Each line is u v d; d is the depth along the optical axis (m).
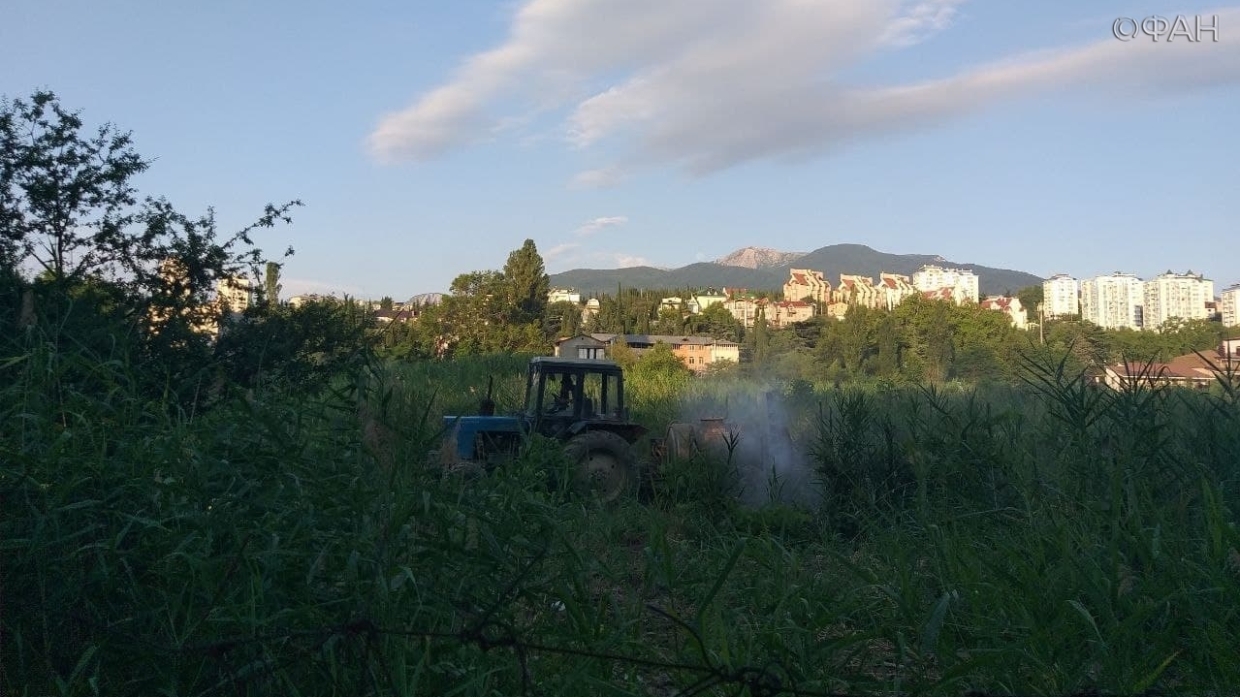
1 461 4.12
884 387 16.55
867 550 6.46
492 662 3.60
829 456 8.08
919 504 6.09
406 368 21.66
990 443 6.68
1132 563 4.59
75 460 4.08
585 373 11.89
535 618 4.07
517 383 19.94
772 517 7.73
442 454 4.31
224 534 3.83
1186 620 3.99
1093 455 5.81
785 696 3.46
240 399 4.13
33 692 3.70
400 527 3.55
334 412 4.52
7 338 5.32
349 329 10.85
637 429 11.51
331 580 3.58
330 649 3.27
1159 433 6.22
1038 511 5.42
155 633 3.81
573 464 4.65
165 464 4.15
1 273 6.74
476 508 3.86
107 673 3.79
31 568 4.05
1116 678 3.50
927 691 3.71
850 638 3.84
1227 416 6.20
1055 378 6.66
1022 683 3.59
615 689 3.38
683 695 2.95
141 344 9.12
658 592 5.25
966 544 4.92
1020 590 4.24
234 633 3.55
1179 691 3.52
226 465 3.93
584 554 4.59
